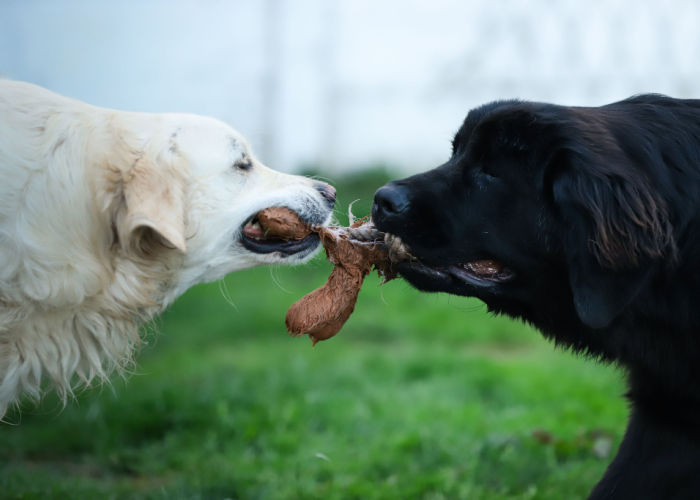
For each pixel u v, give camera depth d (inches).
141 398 306.2
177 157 194.4
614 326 170.6
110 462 258.8
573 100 684.7
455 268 183.3
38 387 193.3
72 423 283.6
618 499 169.2
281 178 214.7
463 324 450.0
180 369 358.0
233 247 208.5
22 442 270.4
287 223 207.5
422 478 233.8
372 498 223.6
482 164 177.3
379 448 263.9
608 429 279.3
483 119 176.2
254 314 458.0
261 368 354.0
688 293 162.9
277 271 552.4
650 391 173.8
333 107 743.7
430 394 326.3
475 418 293.4
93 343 197.6
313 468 245.3
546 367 367.6
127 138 190.7
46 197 180.1
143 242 192.7
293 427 285.1
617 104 182.9
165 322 454.6
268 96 738.2
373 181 669.3
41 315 186.2
